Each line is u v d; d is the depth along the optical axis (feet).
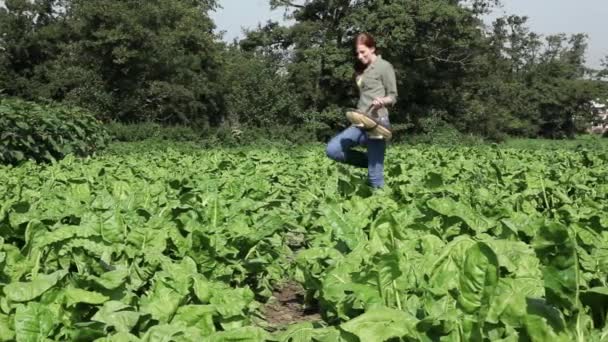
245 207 18.72
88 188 22.29
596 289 8.59
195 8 192.65
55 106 60.13
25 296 9.13
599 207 19.98
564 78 283.59
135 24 162.40
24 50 209.67
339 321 11.17
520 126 222.07
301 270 14.73
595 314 8.71
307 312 16.88
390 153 56.59
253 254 17.01
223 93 189.57
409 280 10.18
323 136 167.02
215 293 10.64
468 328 7.98
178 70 177.37
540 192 23.93
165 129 137.90
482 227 15.88
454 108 183.42
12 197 21.94
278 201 23.18
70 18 200.23
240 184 24.91
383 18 160.97
